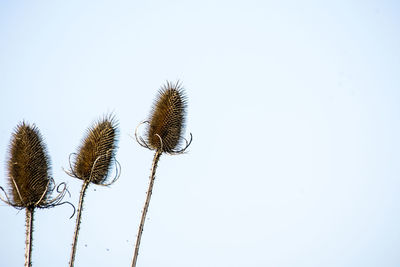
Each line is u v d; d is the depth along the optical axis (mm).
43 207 16312
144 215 17703
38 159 16297
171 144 18062
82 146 17438
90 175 16969
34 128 16672
